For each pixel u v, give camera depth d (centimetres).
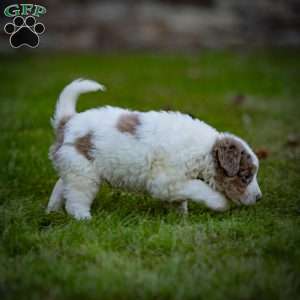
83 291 682
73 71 2695
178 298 672
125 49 3550
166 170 948
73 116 995
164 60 3120
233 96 2227
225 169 944
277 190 1114
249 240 858
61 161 962
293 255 805
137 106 1889
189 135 957
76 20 3638
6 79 2481
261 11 3838
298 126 1759
